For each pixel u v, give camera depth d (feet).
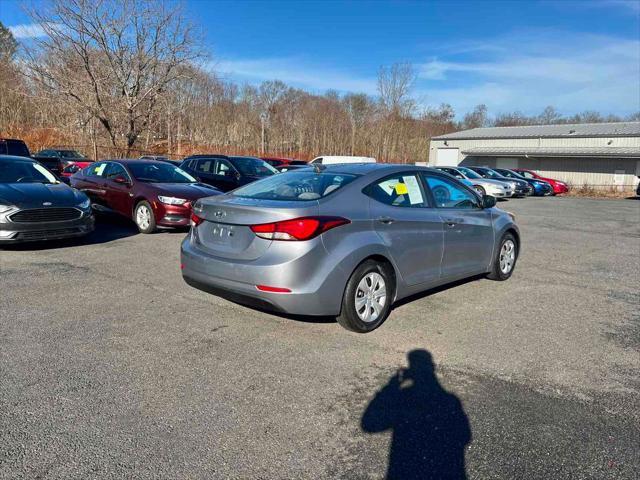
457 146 135.33
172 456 8.14
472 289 19.13
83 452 8.15
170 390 10.32
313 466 8.03
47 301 15.90
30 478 7.47
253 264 12.60
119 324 14.02
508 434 9.07
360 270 13.42
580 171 111.65
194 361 11.76
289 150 156.66
